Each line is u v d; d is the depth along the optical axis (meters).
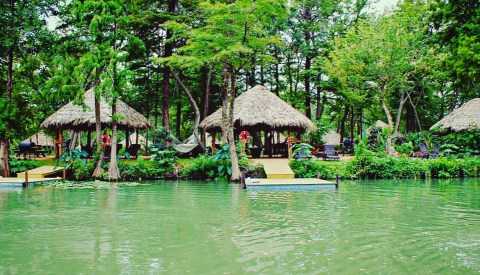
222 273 6.50
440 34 24.20
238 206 12.77
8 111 21.50
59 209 12.24
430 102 37.00
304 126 23.98
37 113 27.61
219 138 36.41
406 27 24.97
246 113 23.47
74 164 21.23
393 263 6.99
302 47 30.80
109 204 13.16
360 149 22.50
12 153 29.20
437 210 12.04
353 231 9.32
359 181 20.86
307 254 7.50
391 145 26.27
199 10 25.48
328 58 30.52
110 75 20.05
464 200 14.02
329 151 25.41
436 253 7.57
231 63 20.16
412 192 16.20
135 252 7.68
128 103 33.66
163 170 21.47
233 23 19.23
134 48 21.44
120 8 19.97
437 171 22.75
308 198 14.49
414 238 8.68
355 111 40.97
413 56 24.58
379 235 8.93
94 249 7.89
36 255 7.52
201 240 8.53
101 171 21.02
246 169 21.52
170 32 25.75
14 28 21.34
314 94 33.97
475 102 29.89
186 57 19.81
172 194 15.59
